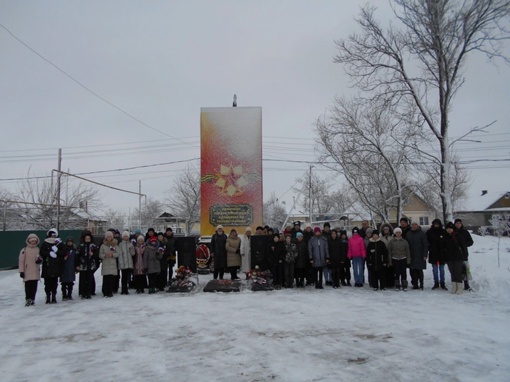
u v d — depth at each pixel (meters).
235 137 16.58
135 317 8.39
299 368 5.26
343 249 12.10
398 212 17.50
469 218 49.06
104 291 11.08
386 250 11.52
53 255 10.19
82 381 4.98
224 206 16.34
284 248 12.19
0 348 6.41
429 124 14.39
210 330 7.22
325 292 11.23
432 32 13.92
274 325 7.48
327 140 19.11
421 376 4.94
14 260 18.39
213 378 4.98
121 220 41.03
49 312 9.06
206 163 16.52
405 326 7.26
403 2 16.91
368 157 19.25
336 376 4.97
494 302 9.35
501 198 54.41
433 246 11.28
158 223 57.50
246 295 10.88
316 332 6.97
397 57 15.36
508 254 14.91
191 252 12.91
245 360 5.61
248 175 16.44
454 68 13.84
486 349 5.90
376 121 17.92
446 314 8.15
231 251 12.91
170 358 5.77
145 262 11.31
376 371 5.12
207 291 11.52
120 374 5.19
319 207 46.91
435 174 20.38
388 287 11.93
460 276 10.51
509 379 4.81
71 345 6.50
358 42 15.95
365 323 7.54
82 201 37.59
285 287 12.20
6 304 10.16
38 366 5.55
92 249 11.00
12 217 28.75
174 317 8.31
